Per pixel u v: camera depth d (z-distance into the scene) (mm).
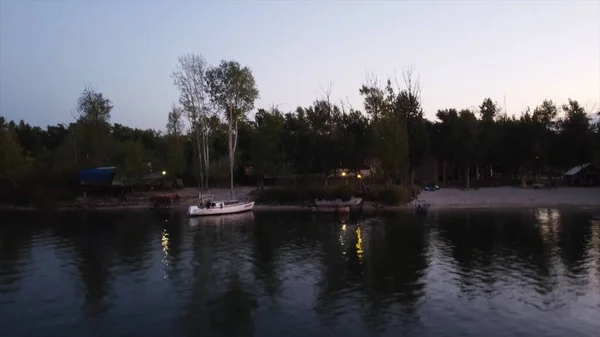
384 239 44500
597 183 93688
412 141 87812
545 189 83312
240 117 79875
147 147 120688
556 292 26859
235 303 26359
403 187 75250
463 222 54500
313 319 23562
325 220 59469
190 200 81500
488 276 30516
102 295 28328
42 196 83750
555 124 94562
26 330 22859
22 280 31953
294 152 90562
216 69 78938
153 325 23266
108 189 88812
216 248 41906
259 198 78062
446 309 24484
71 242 46406
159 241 46094
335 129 90250
